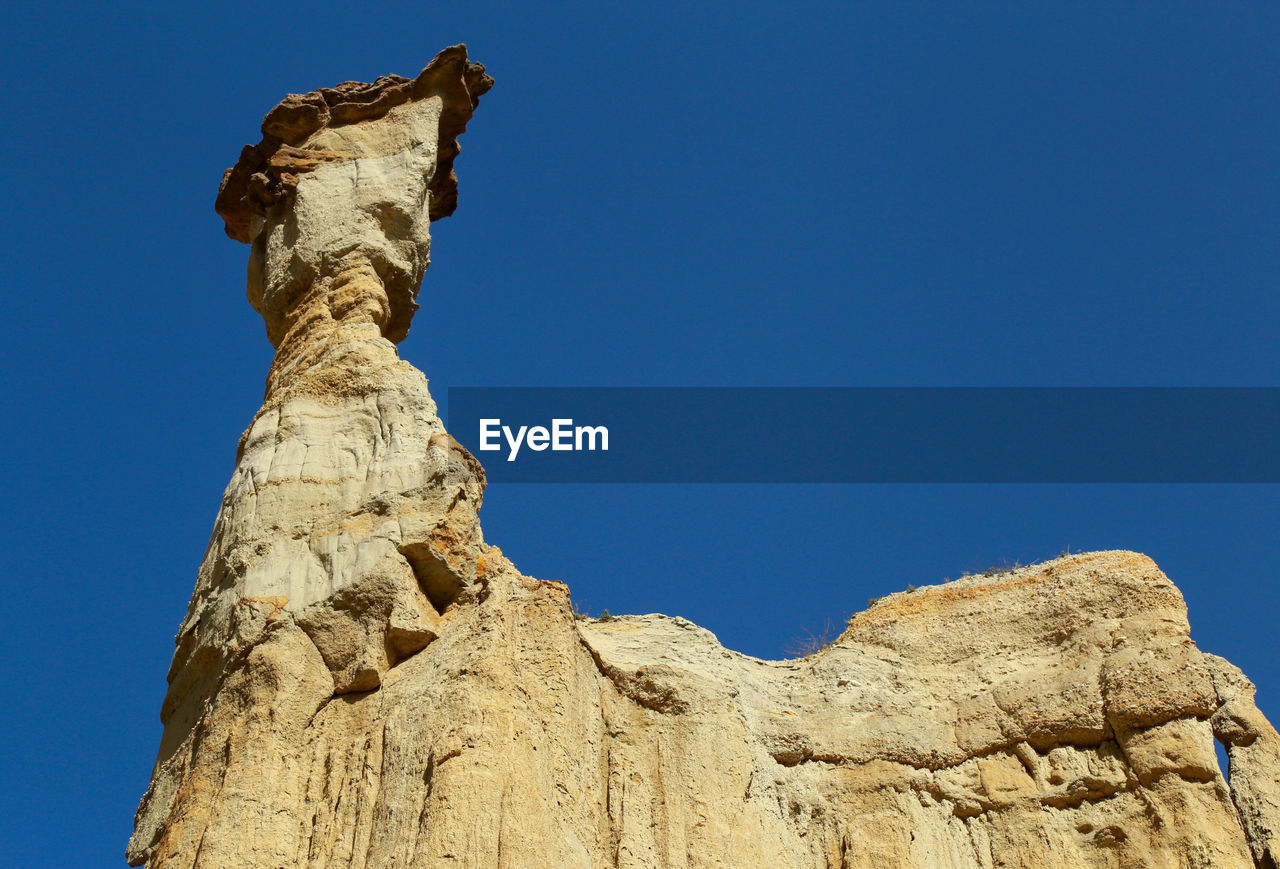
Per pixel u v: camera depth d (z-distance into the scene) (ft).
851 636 84.33
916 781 74.59
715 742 72.02
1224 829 68.59
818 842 72.69
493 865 55.57
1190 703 72.95
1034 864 70.28
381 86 96.17
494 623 65.10
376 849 56.90
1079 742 74.43
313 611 66.54
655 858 66.13
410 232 88.79
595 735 69.67
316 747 62.44
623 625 84.07
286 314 86.33
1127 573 80.79
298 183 90.94
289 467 73.72
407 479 71.97
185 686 68.74
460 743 59.11
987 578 86.02
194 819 59.62
